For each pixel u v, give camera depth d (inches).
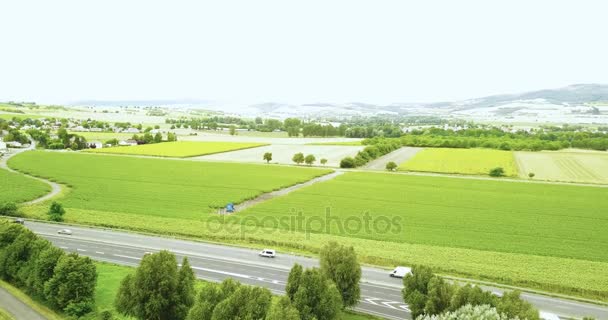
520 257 2741.1
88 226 3339.1
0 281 2283.5
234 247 2928.2
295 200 4279.0
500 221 3604.8
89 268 2043.6
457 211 3934.5
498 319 1439.5
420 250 2851.9
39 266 2057.1
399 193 4694.9
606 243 3051.2
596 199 4507.9
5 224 2425.0
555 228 3415.4
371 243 2979.8
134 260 2652.6
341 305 1851.6
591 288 2289.6
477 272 2498.8
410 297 1850.4
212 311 1606.8
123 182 5073.8
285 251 2859.3
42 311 1984.5
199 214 3676.2
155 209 3841.0
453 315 1502.2
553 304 2153.1
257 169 6230.3
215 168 6245.1
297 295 1713.8
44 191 4473.4
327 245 2107.5
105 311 1862.7
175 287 1870.1
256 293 1561.3
